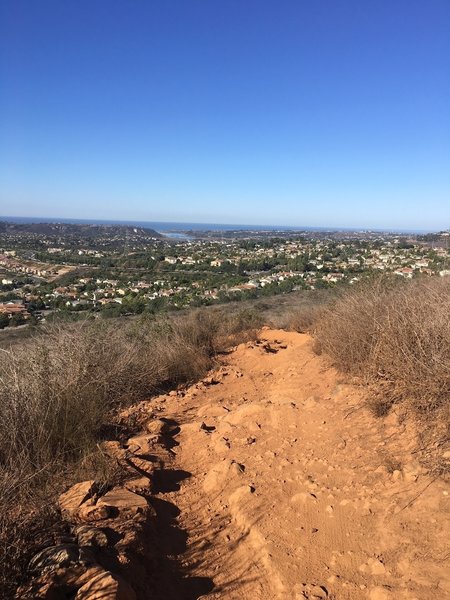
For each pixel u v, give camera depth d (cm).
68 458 416
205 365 785
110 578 231
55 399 475
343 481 339
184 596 253
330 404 483
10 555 254
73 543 278
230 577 266
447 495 284
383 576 244
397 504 294
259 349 859
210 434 483
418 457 334
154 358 750
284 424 468
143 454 434
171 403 623
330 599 236
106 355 634
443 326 416
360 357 529
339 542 277
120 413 569
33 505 330
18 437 403
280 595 245
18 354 561
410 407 401
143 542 289
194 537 310
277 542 286
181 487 385
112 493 348
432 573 234
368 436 396
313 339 791
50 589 235
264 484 358
